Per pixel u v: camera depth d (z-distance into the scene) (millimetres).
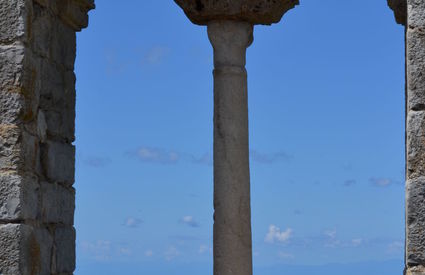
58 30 13688
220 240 14812
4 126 11734
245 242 14836
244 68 15352
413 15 10898
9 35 11812
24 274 11641
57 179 13500
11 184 11648
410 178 10797
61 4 13617
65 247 13727
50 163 13172
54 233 13344
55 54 13555
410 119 10844
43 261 12711
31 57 12039
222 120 15062
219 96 15133
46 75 13148
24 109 11812
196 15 15398
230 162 14945
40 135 12844
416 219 10711
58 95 13664
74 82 14406
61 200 13633
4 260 11539
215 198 14953
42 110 13000
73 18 14078
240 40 15344
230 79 15148
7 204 11641
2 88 11773
